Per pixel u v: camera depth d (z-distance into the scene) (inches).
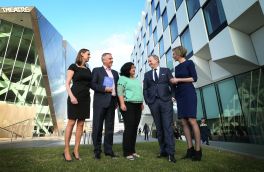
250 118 371.2
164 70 155.3
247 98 375.9
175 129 587.5
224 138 449.7
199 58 471.8
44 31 993.5
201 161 124.7
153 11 879.7
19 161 122.1
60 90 1418.6
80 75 143.8
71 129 134.5
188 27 521.7
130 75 165.6
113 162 119.6
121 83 157.1
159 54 776.3
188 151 140.8
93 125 145.3
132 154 146.8
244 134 387.5
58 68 1339.8
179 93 145.1
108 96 148.6
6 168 99.2
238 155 153.6
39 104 1165.1
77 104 137.6
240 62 346.6
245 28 334.3
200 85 529.7
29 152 174.2
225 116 445.1
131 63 166.7
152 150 189.9
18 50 1000.2
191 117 135.3
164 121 138.9
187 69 148.2
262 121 342.6
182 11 544.7
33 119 913.5
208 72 468.8
